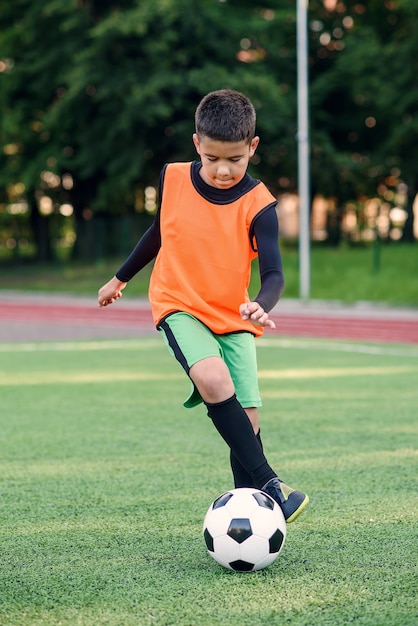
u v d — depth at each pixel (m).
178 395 8.40
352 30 34.47
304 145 23.19
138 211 35.75
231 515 3.28
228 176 3.37
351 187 35.69
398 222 37.38
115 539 3.73
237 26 29.08
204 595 3.02
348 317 19.95
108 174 31.45
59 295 28.28
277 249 3.47
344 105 35.50
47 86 31.12
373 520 3.99
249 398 3.56
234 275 3.55
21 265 35.31
